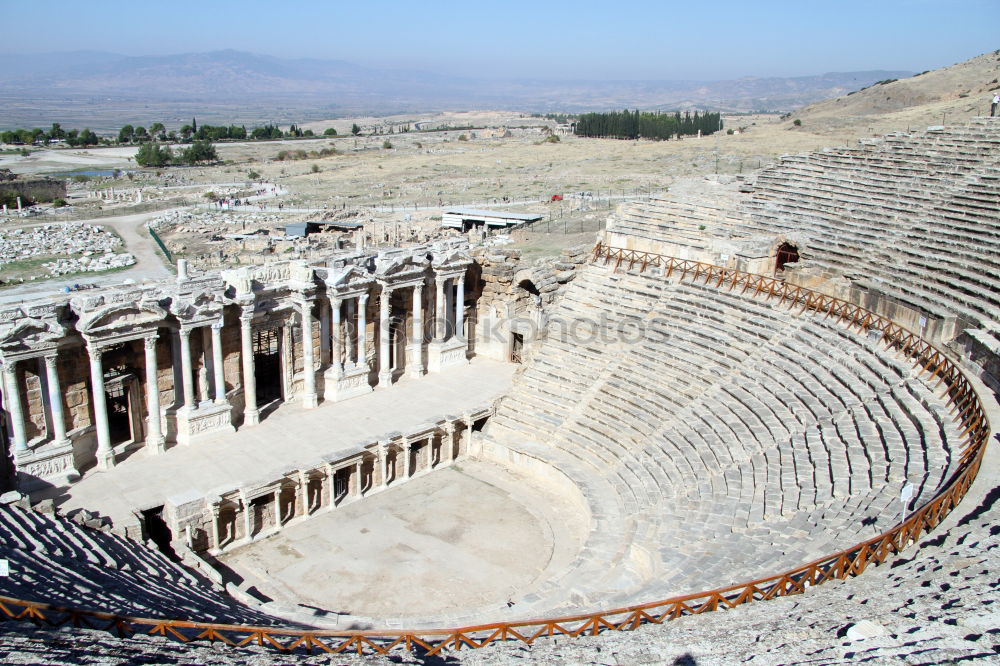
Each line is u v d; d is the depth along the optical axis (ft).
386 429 131.44
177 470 114.93
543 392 139.23
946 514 66.74
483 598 96.78
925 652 44.57
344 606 94.84
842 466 88.02
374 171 553.64
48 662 47.85
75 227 367.86
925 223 129.59
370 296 150.20
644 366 131.95
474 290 170.19
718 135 565.53
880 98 551.18
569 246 196.03
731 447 104.58
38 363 108.27
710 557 78.79
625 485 112.57
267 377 148.97
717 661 49.65
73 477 110.32
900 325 113.91
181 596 81.41
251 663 54.39
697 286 142.31
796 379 112.06
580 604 82.89
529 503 121.19
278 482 110.73
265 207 411.75
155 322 115.55
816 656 47.29
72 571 78.33
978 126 156.04
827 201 147.02
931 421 89.25
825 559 61.26
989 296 105.40
